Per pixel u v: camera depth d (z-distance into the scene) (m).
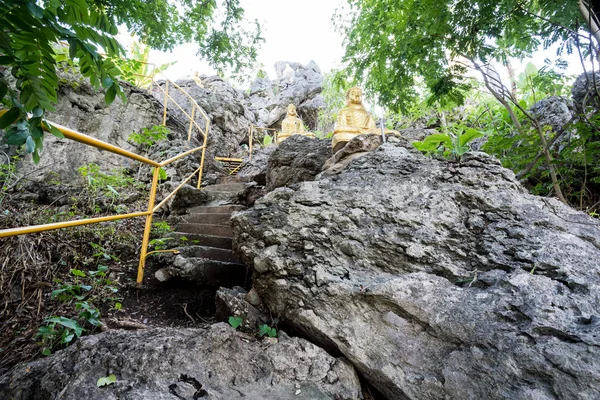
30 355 1.83
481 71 2.53
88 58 1.01
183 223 3.99
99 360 1.49
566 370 1.18
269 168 5.02
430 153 3.85
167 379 1.45
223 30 3.09
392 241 1.90
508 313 1.41
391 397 1.57
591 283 1.43
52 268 2.56
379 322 1.66
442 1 2.05
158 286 2.82
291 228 2.16
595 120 2.52
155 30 2.67
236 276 2.92
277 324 2.02
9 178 3.71
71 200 3.91
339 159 3.33
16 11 0.75
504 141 2.95
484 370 1.32
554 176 2.81
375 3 2.98
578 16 2.02
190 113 8.57
